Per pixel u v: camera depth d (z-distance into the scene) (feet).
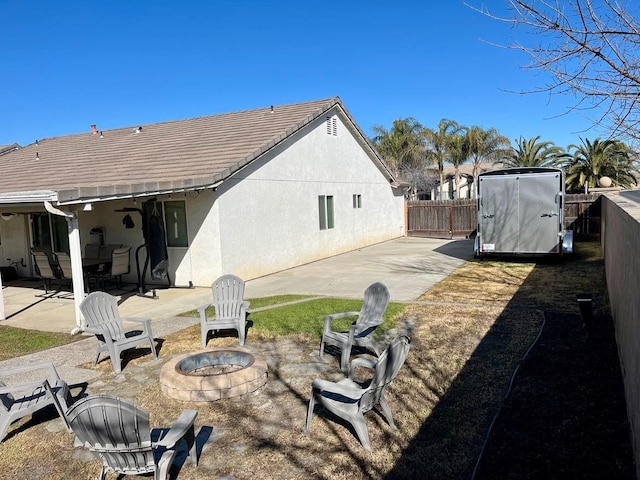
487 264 42.86
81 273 25.44
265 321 25.52
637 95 13.85
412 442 12.71
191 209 37.47
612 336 20.01
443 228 73.46
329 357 19.83
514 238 42.19
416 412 14.35
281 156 44.42
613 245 23.94
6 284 41.52
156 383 17.74
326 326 19.74
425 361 18.37
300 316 26.25
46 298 35.01
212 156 39.91
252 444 13.03
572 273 35.78
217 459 12.34
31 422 14.87
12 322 28.07
